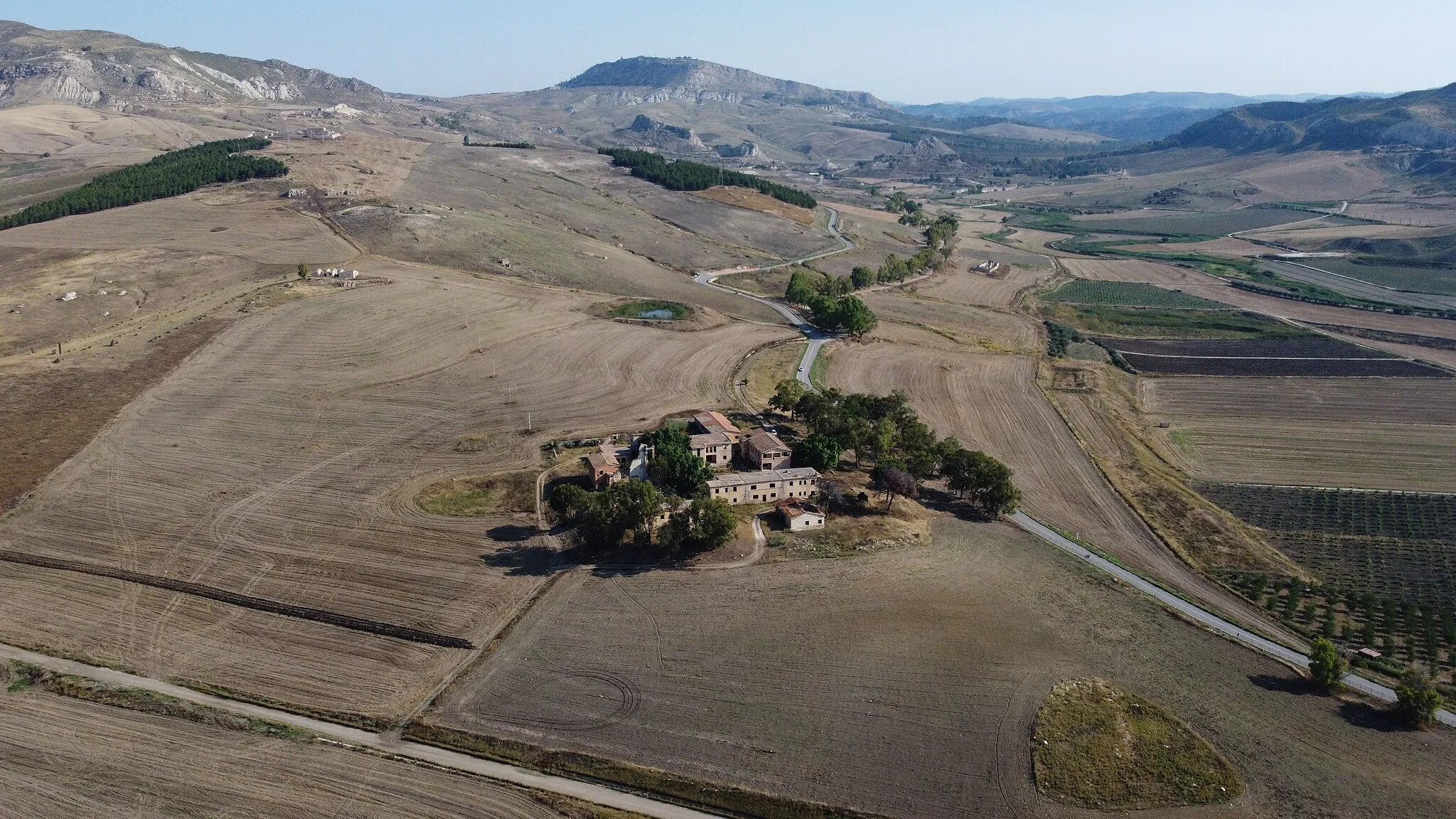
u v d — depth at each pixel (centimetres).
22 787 6769
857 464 13375
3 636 8625
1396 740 7825
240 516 11062
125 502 11312
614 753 7419
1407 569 10981
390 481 12094
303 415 14125
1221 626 9631
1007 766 7375
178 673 8225
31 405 13912
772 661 8638
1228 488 13425
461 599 9525
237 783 6906
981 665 8681
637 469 12006
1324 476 13825
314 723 7650
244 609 9244
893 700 8131
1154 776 7306
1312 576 10850
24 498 11288
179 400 14438
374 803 6769
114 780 6881
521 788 6988
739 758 7406
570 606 9462
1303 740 7806
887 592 9900
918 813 6894
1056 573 10538
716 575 10119
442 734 7531
